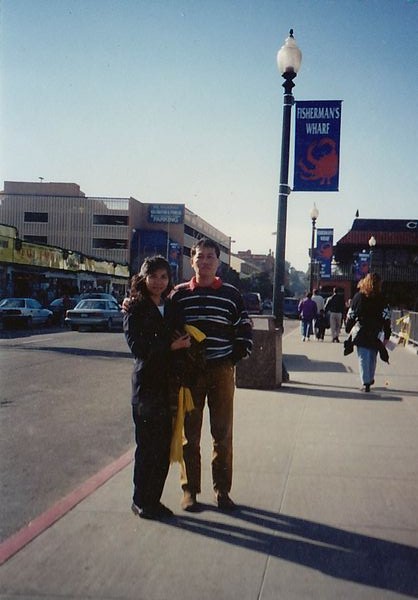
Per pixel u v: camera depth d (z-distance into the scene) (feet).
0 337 71.92
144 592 10.78
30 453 20.83
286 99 35.83
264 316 33.27
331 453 19.90
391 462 18.92
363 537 13.23
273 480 17.08
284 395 30.86
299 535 13.29
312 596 10.71
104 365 45.01
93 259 154.71
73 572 11.50
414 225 184.24
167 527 13.67
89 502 15.31
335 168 35.63
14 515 14.92
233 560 12.05
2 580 11.19
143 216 273.54
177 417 14.40
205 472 17.95
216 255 15.31
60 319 108.47
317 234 120.16
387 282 181.37
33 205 257.96
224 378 15.02
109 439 22.93
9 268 110.93
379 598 10.67
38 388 34.17
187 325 14.70
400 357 52.21
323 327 74.49
